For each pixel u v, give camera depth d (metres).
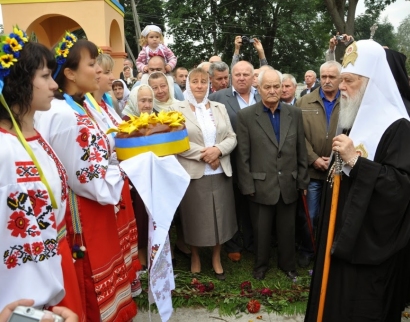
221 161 3.46
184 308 3.18
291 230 3.59
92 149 2.15
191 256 3.81
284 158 3.45
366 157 2.24
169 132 2.41
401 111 2.24
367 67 2.25
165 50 6.23
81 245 2.22
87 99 2.73
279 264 3.68
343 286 2.31
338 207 2.37
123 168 2.31
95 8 10.69
